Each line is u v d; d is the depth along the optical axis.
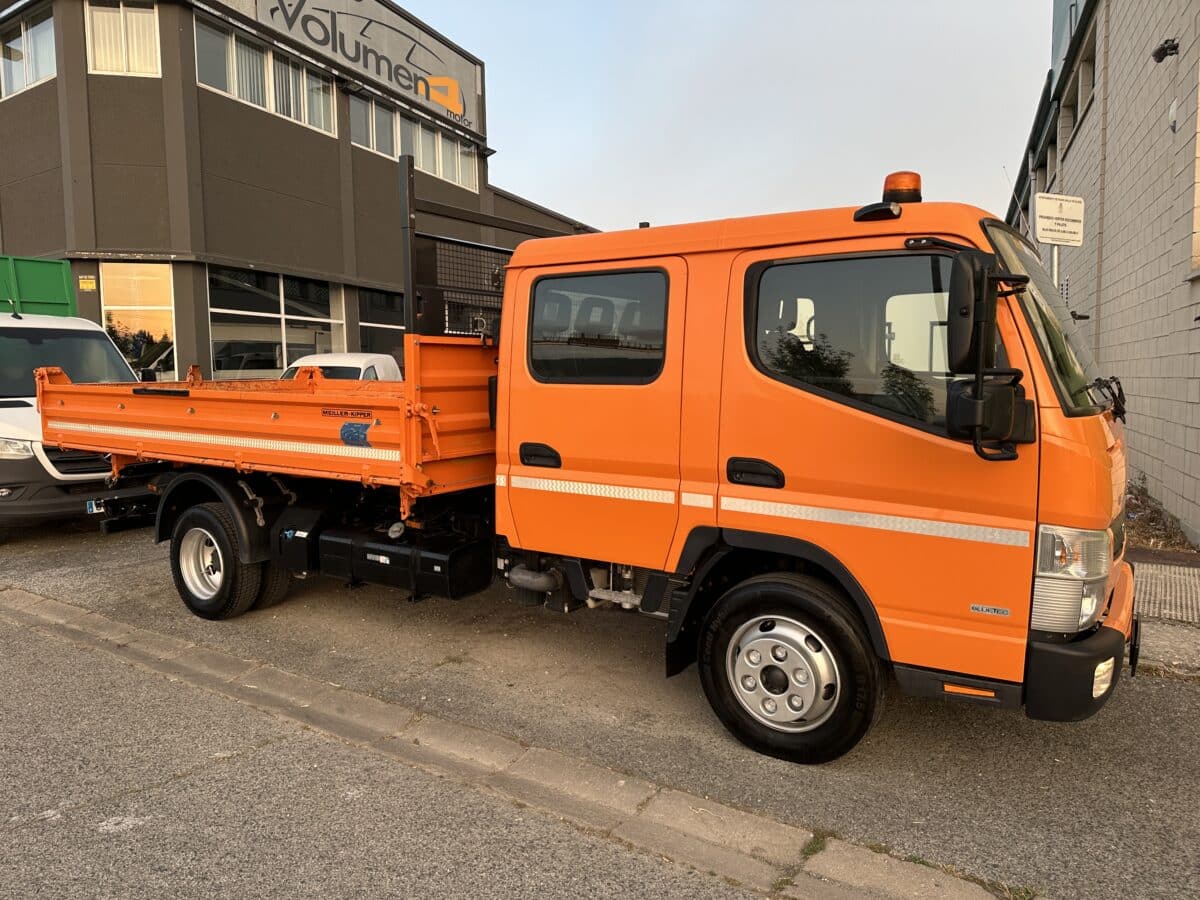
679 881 2.90
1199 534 7.25
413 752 3.89
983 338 2.89
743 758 3.82
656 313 3.90
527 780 3.62
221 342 15.93
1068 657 3.08
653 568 3.98
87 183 14.55
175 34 14.65
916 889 2.86
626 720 4.23
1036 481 3.09
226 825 3.23
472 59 24.08
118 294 14.91
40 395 7.00
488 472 4.93
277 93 17.08
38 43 15.01
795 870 2.97
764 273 3.63
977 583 3.21
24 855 3.03
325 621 5.79
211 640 5.42
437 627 5.66
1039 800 3.46
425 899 2.79
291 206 17.42
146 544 8.34
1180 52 7.82
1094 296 12.58
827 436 3.46
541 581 4.42
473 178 24.55
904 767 3.73
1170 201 8.26
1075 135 14.95
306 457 4.90
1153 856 3.05
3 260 9.34
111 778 3.60
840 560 3.48
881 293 3.37
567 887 2.86
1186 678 4.71
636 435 3.95
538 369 4.28
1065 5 15.92
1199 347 7.29
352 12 18.84
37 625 5.77
